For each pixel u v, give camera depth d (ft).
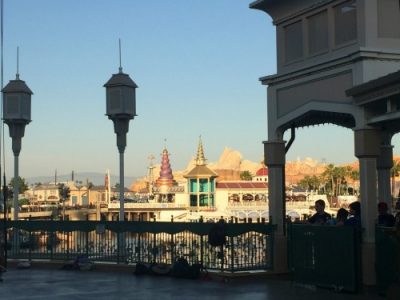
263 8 54.60
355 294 42.29
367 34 44.34
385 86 39.75
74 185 502.79
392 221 41.81
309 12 50.16
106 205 322.55
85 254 61.62
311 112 49.34
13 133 72.59
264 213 252.21
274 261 51.70
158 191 351.67
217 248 51.39
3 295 44.01
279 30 53.67
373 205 43.50
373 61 43.73
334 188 447.83
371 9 44.60
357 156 44.16
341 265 43.39
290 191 392.06
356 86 42.55
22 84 72.74
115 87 67.36
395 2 45.21
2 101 72.38
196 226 53.26
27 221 64.85
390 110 40.98
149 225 57.36
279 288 45.85
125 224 59.31
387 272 40.29
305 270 46.70
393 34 45.06
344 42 46.83
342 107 45.75
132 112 67.77
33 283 50.44
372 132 43.78
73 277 54.29
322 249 45.14
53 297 42.93
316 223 47.24
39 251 63.98
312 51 50.16
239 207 286.05
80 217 295.69
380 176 53.93
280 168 53.21
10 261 63.98
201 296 42.60
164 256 55.98
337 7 47.75
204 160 321.73
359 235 42.96
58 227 63.41
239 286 47.06
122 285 48.62
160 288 46.70
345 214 46.65
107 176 384.47
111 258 60.08
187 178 313.53
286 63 52.75
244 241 51.03
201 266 51.96
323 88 47.85
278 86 52.80
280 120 52.31
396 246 39.06
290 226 49.78
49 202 424.05
